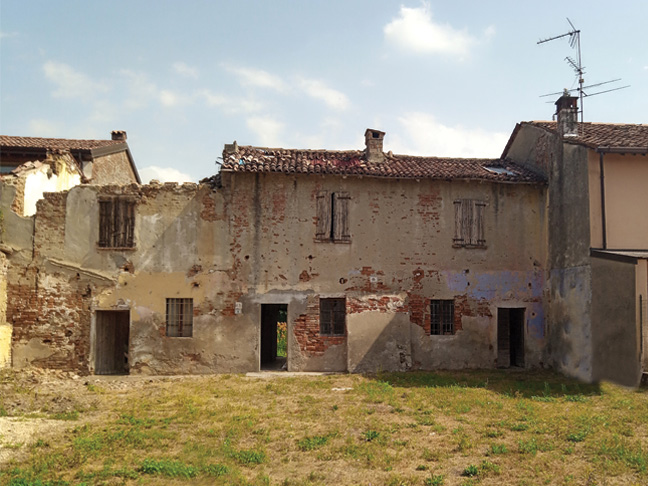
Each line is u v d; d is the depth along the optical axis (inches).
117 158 950.4
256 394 533.6
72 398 501.7
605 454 337.7
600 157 615.2
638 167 625.6
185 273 665.0
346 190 693.9
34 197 685.9
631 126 727.7
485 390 543.2
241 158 686.5
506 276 714.8
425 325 693.3
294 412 460.8
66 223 661.3
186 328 665.0
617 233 613.0
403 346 673.6
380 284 687.7
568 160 659.4
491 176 703.1
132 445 365.4
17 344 643.5
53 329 648.4
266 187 681.0
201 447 359.6
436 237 705.0
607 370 568.7
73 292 653.3
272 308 813.9
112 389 559.8
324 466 330.6
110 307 654.5
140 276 660.7
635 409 449.7
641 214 619.2
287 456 348.8
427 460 338.6
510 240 720.3
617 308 557.0
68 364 644.7
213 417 441.1
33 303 649.6
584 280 617.9
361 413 452.8
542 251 724.7
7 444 362.3
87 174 850.8
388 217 698.2
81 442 366.3
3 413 440.1
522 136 795.4
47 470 319.0
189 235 669.3
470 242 709.9
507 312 741.3
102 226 663.8
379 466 328.2
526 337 710.5
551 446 355.6
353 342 666.2
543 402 490.3
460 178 693.9
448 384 577.6
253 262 672.4
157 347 653.9
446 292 700.7
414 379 605.9
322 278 679.7
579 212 632.4
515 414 440.5
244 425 413.4
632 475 305.9
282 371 669.9
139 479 305.4
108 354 679.1
